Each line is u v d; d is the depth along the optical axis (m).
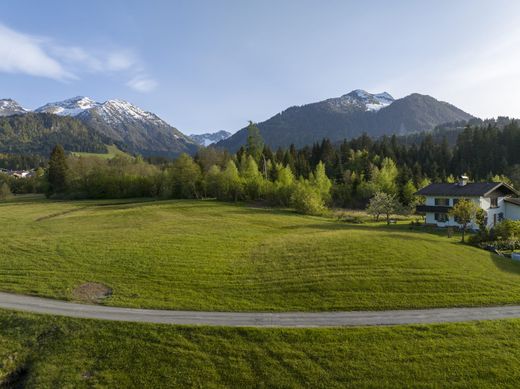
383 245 37.47
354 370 17.75
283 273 30.44
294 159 133.88
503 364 17.88
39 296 26.33
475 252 38.09
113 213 71.38
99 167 116.19
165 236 44.91
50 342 20.62
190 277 29.78
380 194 67.62
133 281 29.00
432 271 30.31
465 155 135.88
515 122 141.00
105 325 21.88
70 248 38.19
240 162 116.06
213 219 63.53
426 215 62.47
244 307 24.50
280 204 86.75
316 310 24.03
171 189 101.38
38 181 134.00
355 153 143.00
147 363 18.77
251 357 18.95
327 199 90.69
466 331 20.83
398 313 23.45
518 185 99.56
